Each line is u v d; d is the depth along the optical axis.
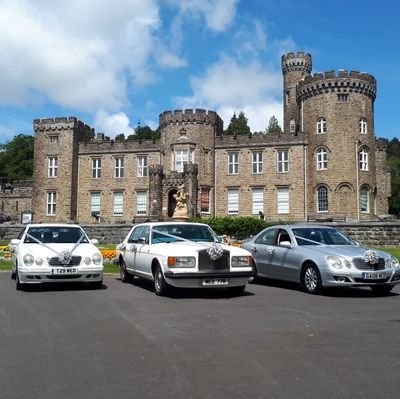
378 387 5.41
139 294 12.63
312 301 11.45
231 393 5.26
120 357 6.65
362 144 49.72
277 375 5.84
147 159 56.00
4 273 18.61
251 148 53.03
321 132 50.44
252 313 9.81
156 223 14.16
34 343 7.46
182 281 11.69
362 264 12.12
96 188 57.06
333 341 7.46
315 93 51.00
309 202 50.59
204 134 53.16
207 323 8.82
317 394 5.22
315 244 13.62
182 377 5.79
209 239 13.59
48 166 57.56
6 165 101.75
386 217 50.41
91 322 8.99
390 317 9.40
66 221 56.09
